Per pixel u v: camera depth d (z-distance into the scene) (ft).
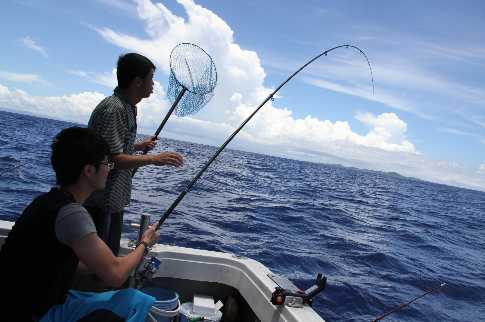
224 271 8.45
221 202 54.70
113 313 4.43
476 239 67.36
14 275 3.97
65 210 4.05
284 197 75.31
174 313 6.23
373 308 21.34
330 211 65.41
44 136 150.92
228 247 29.35
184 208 44.32
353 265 30.50
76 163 4.18
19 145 90.48
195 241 29.50
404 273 30.89
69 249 4.10
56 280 4.09
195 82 6.86
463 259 43.93
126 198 6.64
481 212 162.71
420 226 69.46
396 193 185.68
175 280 8.33
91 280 7.17
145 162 5.84
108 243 6.64
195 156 177.68
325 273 26.53
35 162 64.49
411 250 43.09
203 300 8.12
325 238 40.27
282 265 26.99
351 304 21.26
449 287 29.01
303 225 46.75
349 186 170.30
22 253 3.99
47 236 4.00
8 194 36.04
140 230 6.25
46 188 43.09
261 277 7.70
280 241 34.68
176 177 79.61
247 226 39.52
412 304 23.02
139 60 6.19
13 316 3.94
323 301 20.90
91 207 6.36
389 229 57.16
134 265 4.70
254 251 29.40
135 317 4.52
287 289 6.84
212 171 113.29
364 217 66.39
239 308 8.23
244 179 104.42
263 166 208.44
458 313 23.12
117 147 5.93
